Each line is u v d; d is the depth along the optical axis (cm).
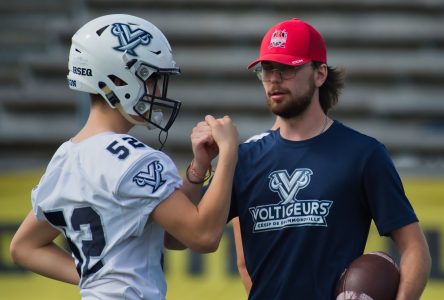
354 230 1120
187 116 3198
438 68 3344
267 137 1180
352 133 1148
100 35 1022
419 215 2256
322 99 1191
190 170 1107
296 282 1116
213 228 984
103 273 985
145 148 1001
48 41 3556
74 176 1002
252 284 1165
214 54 3431
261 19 3544
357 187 1116
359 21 3547
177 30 3484
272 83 1133
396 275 1082
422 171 2312
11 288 2281
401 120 3222
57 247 1133
